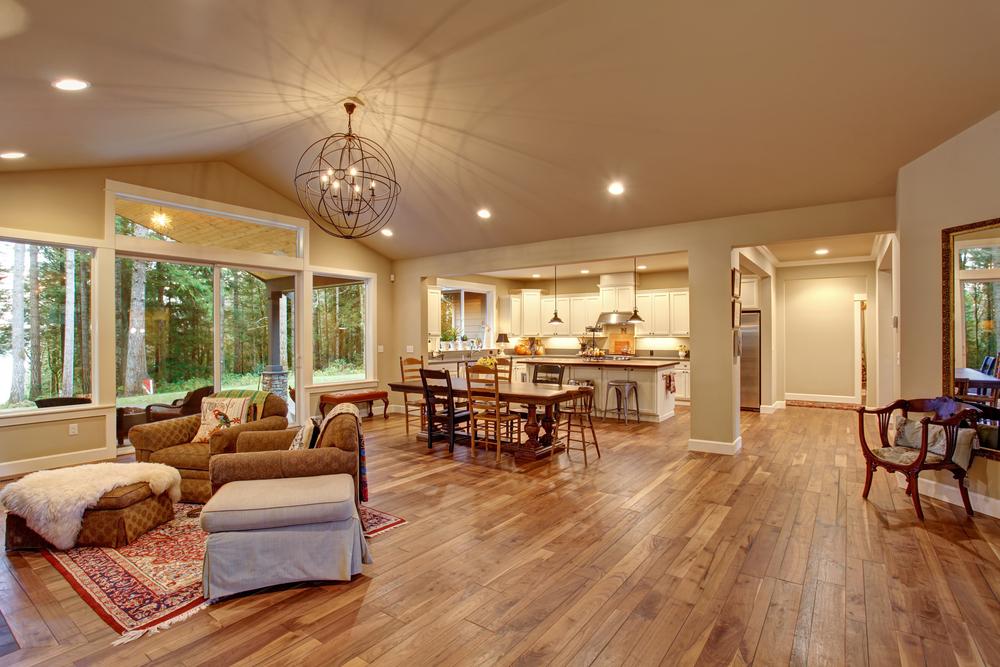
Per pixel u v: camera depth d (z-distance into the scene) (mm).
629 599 2389
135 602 2389
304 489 2594
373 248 7797
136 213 5238
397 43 3158
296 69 3445
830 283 8852
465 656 1966
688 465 4793
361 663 1924
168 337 5523
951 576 2596
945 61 2928
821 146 3867
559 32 3041
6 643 2064
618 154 4383
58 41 2516
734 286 5281
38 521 2893
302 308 6750
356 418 3092
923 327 3801
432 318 9219
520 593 2449
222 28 2758
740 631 2125
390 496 3912
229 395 4348
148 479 3246
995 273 3438
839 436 6117
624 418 7238
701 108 3645
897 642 2045
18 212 4441
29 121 3426
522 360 8867
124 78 3078
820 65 3098
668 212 5223
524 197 5473
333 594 2455
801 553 2875
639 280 10281
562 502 3756
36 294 4637
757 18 2809
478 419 5191
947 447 3371
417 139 4734
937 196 3668
